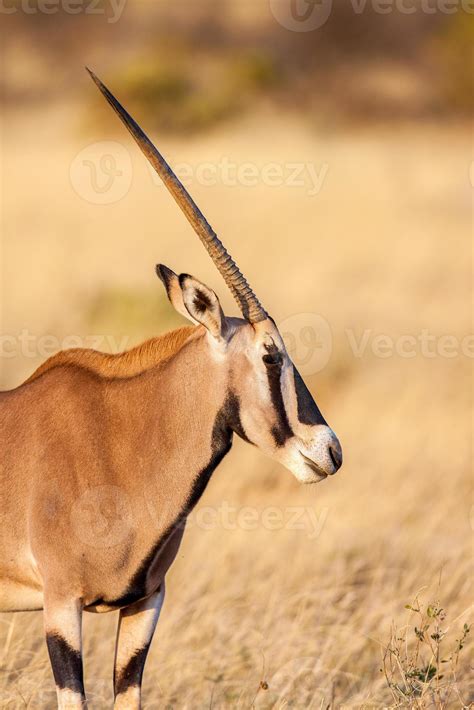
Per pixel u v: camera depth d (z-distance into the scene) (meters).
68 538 15.81
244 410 15.99
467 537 25.84
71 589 15.85
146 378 16.34
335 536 25.53
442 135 104.19
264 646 20.62
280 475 29.34
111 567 15.92
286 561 24.09
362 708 18.38
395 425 32.97
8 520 16.19
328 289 47.38
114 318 38.03
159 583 16.59
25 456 16.25
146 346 16.58
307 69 140.75
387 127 109.38
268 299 45.38
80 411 16.27
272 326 15.95
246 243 54.34
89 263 48.88
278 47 154.00
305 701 19.22
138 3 170.38
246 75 105.12
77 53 158.38
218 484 28.33
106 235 54.34
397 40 153.25
